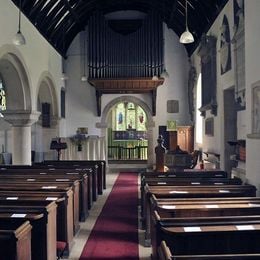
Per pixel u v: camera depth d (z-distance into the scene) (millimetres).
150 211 5676
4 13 8828
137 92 16641
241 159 8555
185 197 5887
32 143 15477
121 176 15828
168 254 2805
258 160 6473
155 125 16797
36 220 4488
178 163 12852
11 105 11133
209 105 11297
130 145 20922
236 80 8648
